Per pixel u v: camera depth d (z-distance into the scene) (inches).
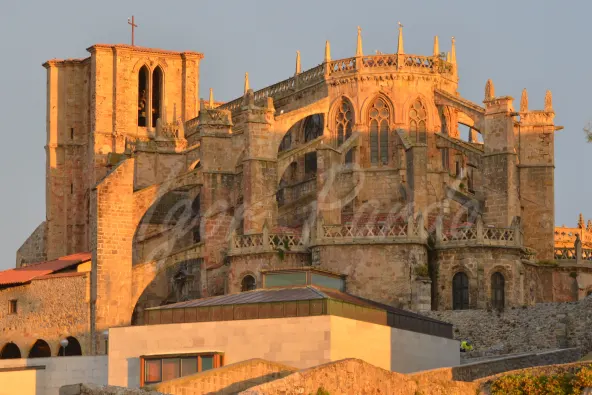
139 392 3255.4
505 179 5403.5
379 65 5807.1
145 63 7057.1
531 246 5654.5
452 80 5920.3
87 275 5546.3
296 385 3292.3
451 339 4505.4
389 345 4192.9
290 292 4284.0
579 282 5605.3
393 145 5762.8
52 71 7155.5
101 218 5511.8
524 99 5748.0
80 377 4606.3
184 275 5664.4
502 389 3639.3
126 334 4188.0
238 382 3489.2
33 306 5684.1
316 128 6033.5
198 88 7170.3
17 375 4520.2
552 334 4726.9
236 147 5777.6
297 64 6161.4
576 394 3575.3
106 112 6963.6
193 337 4116.6
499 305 5251.0
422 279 5182.1
